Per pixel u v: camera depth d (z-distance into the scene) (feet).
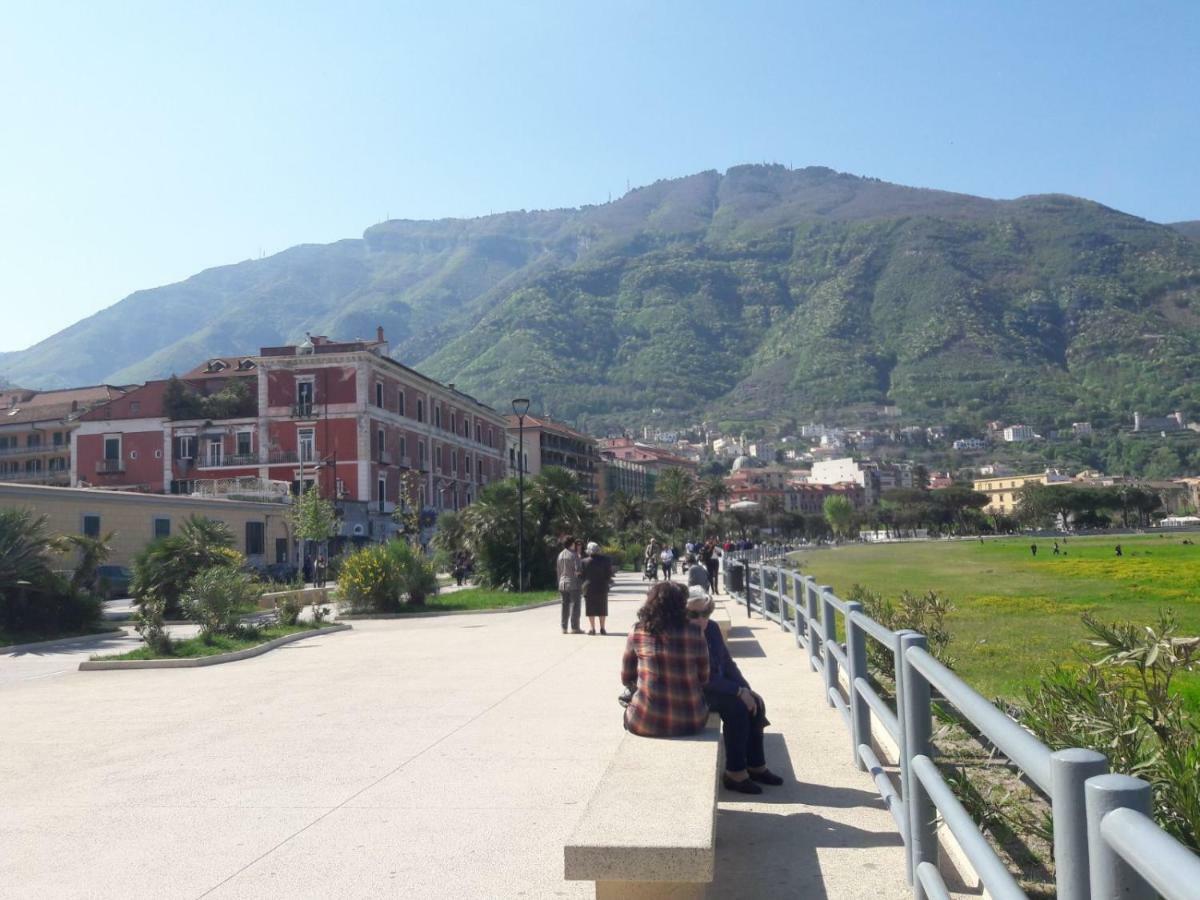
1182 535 439.22
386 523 205.87
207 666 54.95
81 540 89.45
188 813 21.52
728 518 515.09
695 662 19.95
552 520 126.00
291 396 204.74
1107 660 17.89
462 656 52.60
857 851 17.89
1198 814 14.26
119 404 216.54
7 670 58.39
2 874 17.63
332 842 19.01
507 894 15.99
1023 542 414.21
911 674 14.60
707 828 14.08
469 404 271.49
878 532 638.12
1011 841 17.87
